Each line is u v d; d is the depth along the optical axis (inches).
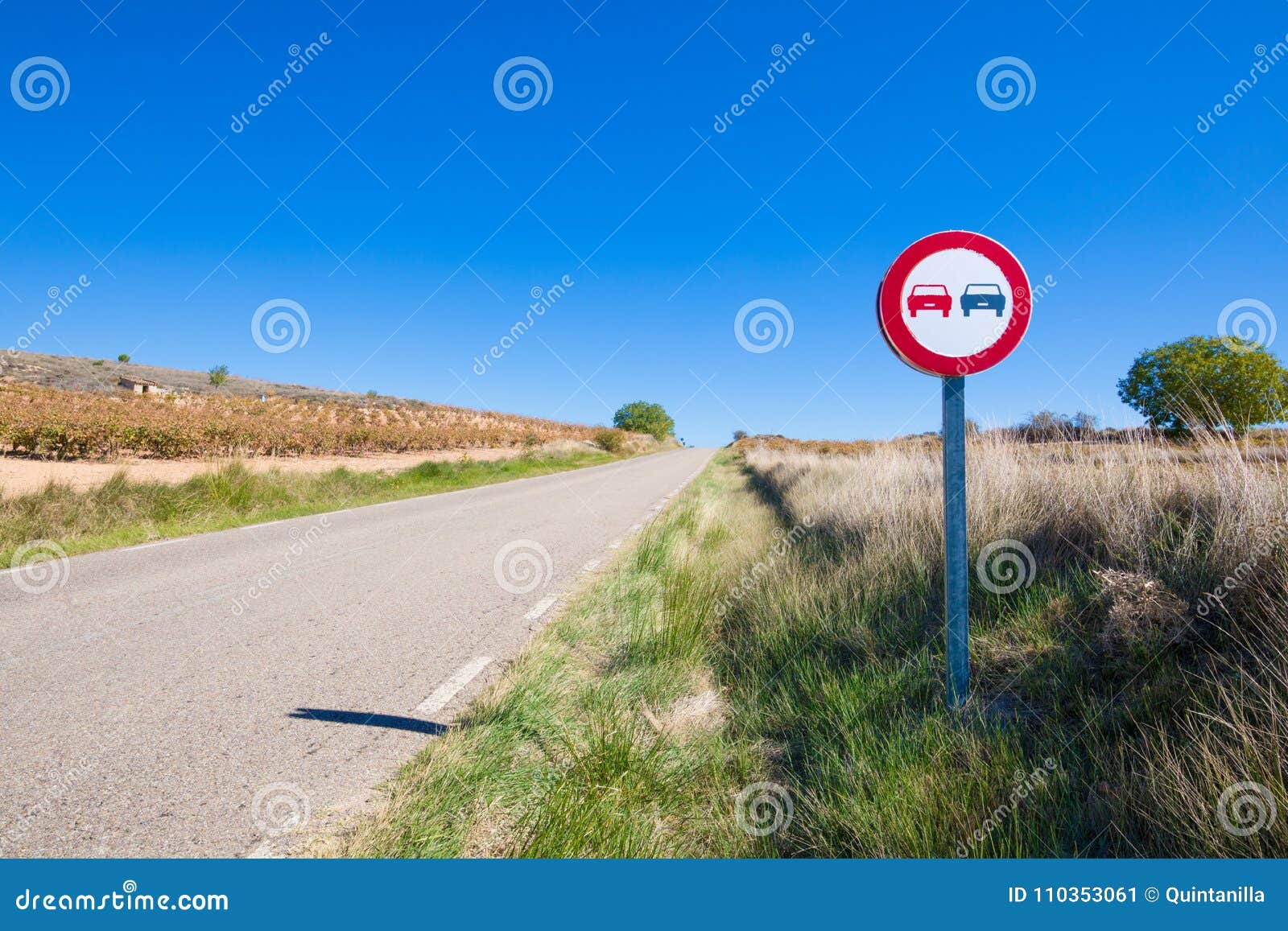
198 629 191.9
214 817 97.7
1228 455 149.9
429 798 99.5
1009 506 191.9
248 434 982.4
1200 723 93.1
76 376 2188.7
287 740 122.1
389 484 712.4
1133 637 116.2
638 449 2495.1
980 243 117.8
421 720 131.6
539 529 408.5
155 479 480.1
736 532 350.0
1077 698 114.8
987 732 108.4
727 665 163.5
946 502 121.6
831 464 560.4
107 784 106.2
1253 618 110.3
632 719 129.1
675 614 183.6
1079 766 97.6
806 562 237.5
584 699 140.6
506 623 202.7
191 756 115.9
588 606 214.5
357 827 95.1
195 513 425.1
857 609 172.4
